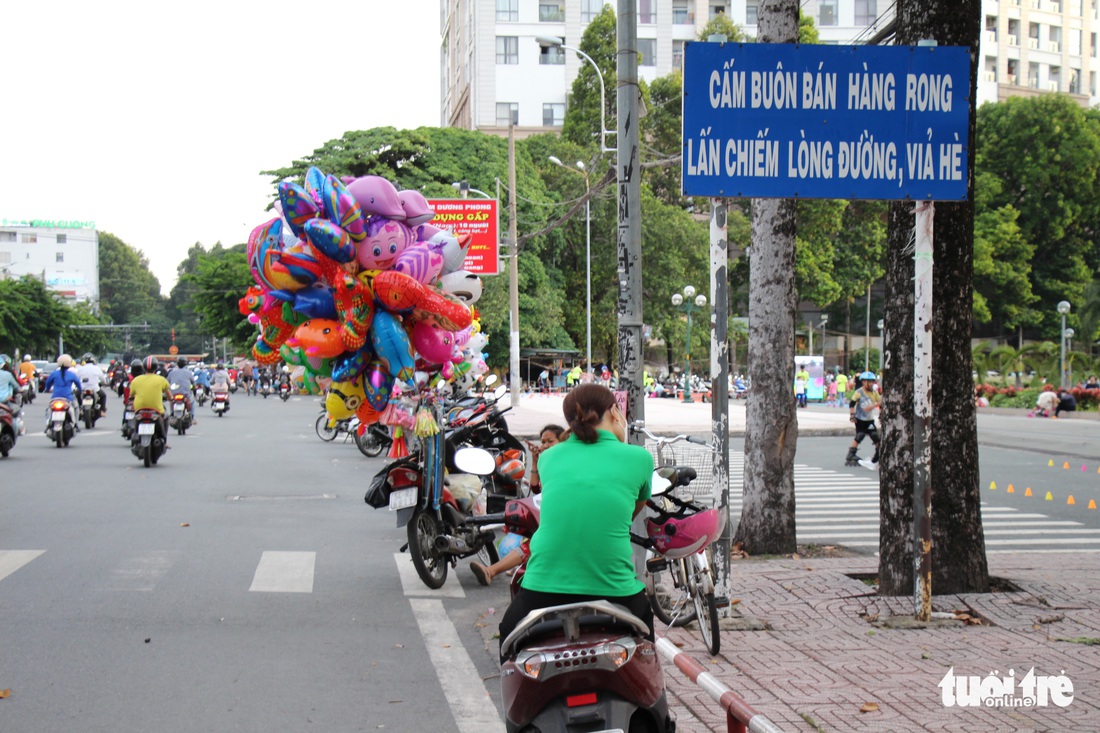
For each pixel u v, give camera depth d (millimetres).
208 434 28016
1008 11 80125
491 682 6473
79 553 10367
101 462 19641
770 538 10773
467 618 8172
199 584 9086
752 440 10906
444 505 9297
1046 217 60688
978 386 47219
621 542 4309
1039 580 8820
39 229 141500
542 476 4504
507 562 7953
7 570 9492
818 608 7953
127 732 5445
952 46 7535
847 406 50469
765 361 10781
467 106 73750
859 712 5578
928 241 7531
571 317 57531
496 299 47562
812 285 55875
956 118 7547
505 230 48250
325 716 5773
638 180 8969
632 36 8906
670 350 64125
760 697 5855
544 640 4070
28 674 6414
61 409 22656
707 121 7367
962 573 8375
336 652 7090
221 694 6117
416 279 9500
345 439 24875
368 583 9391
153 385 18922
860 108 7480
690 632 7367
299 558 10383
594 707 3971
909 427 8289
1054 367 46031
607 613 4023
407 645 7316
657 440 8023
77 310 98188
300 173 44750
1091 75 84312
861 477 19016
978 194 59562
